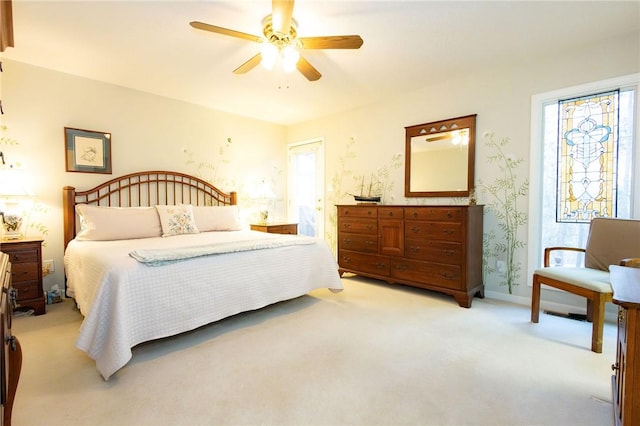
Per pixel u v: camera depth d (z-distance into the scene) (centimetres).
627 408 106
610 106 254
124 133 354
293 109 437
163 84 344
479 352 199
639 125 238
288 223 483
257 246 253
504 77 302
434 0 198
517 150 296
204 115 423
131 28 231
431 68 304
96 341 173
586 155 266
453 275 293
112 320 173
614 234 230
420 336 223
